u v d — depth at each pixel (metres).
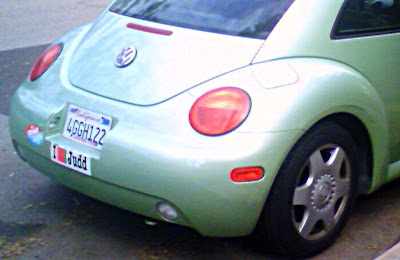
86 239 3.23
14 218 3.42
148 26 3.15
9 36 7.59
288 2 3.01
